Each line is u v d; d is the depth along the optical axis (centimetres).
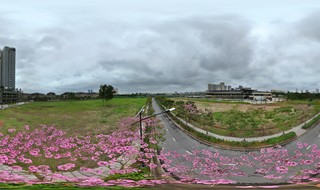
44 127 4953
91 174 2572
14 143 3612
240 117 5550
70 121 6069
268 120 5903
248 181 2400
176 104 7856
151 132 4341
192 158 3291
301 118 6203
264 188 2073
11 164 2798
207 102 13300
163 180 2406
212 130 5109
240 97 18912
